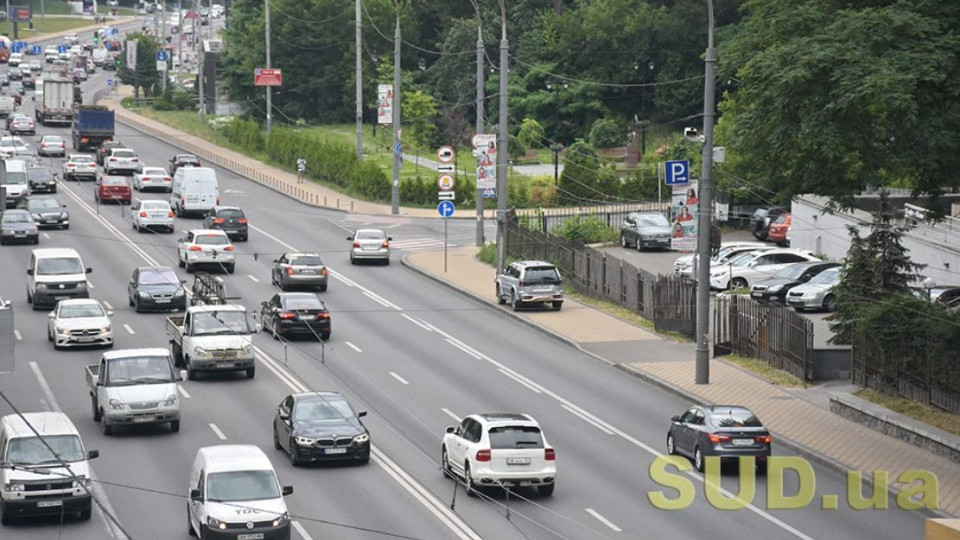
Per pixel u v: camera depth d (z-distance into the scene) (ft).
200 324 455.22
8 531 297.12
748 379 466.70
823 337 510.58
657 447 381.40
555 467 335.26
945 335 403.75
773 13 410.31
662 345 523.70
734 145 409.08
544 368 486.38
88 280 623.77
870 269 478.18
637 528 300.81
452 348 516.32
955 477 349.00
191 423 397.39
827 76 370.73
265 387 444.55
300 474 344.69
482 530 296.71
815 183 403.34
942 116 376.27
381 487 333.21
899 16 367.66
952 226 628.28
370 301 606.96
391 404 425.69
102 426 388.37
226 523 274.98
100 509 313.12
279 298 524.93
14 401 418.31
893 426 391.86
